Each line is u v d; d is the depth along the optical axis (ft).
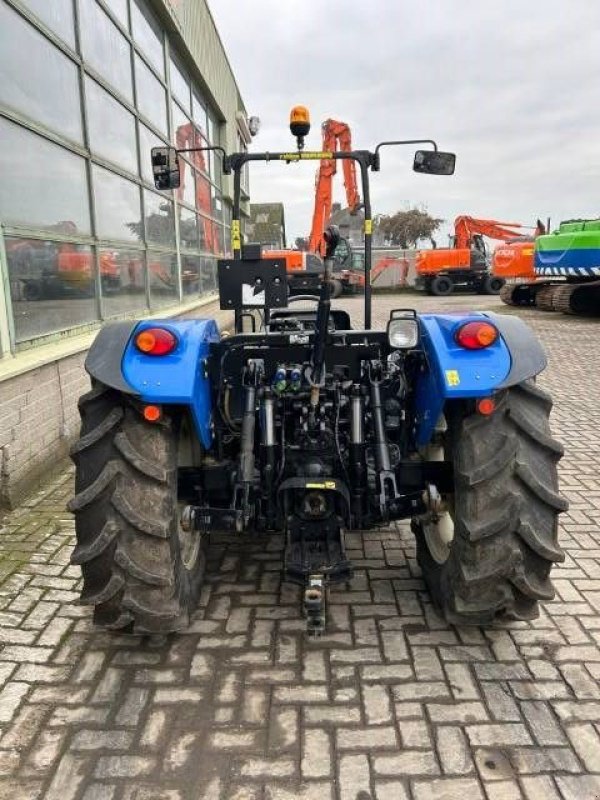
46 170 15.69
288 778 6.34
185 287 32.71
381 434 8.61
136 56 24.20
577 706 7.28
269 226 98.68
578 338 37.37
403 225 155.22
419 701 7.36
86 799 6.15
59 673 7.93
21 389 13.21
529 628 8.76
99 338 8.07
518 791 6.16
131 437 7.76
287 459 8.64
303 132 11.21
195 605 9.12
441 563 9.07
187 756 6.63
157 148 11.96
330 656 8.18
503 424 7.93
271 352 8.95
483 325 7.77
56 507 12.87
